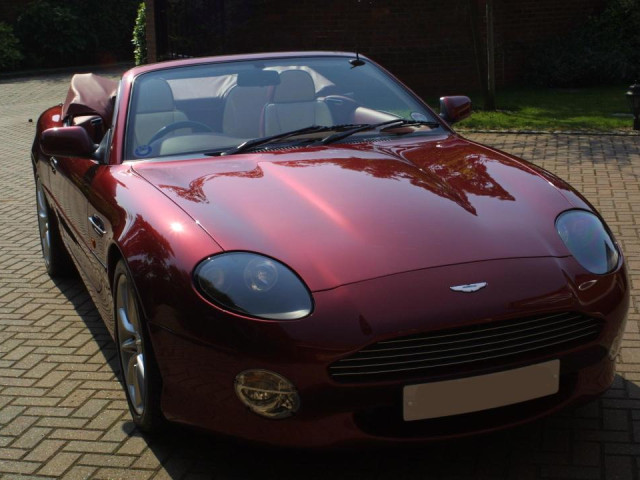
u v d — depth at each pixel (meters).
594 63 14.98
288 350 2.76
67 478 3.20
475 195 3.41
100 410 3.77
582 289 2.99
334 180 3.50
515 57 15.46
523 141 10.01
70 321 4.96
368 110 4.39
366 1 14.45
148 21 16.47
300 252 2.98
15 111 16.55
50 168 5.18
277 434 2.86
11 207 8.16
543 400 3.06
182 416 3.09
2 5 27.86
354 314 2.78
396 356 2.78
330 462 3.21
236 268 2.93
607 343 3.06
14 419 3.72
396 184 3.47
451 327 2.78
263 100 4.31
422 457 3.22
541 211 3.33
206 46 15.49
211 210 3.25
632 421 3.41
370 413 2.91
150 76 4.41
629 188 7.48
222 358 2.86
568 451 3.21
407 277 2.89
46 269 6.02
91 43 28.39
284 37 14.88
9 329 4.86
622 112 11.98
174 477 3.16
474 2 12.41
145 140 4.06
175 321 2.96
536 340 2.91
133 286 3.19
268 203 3.28
